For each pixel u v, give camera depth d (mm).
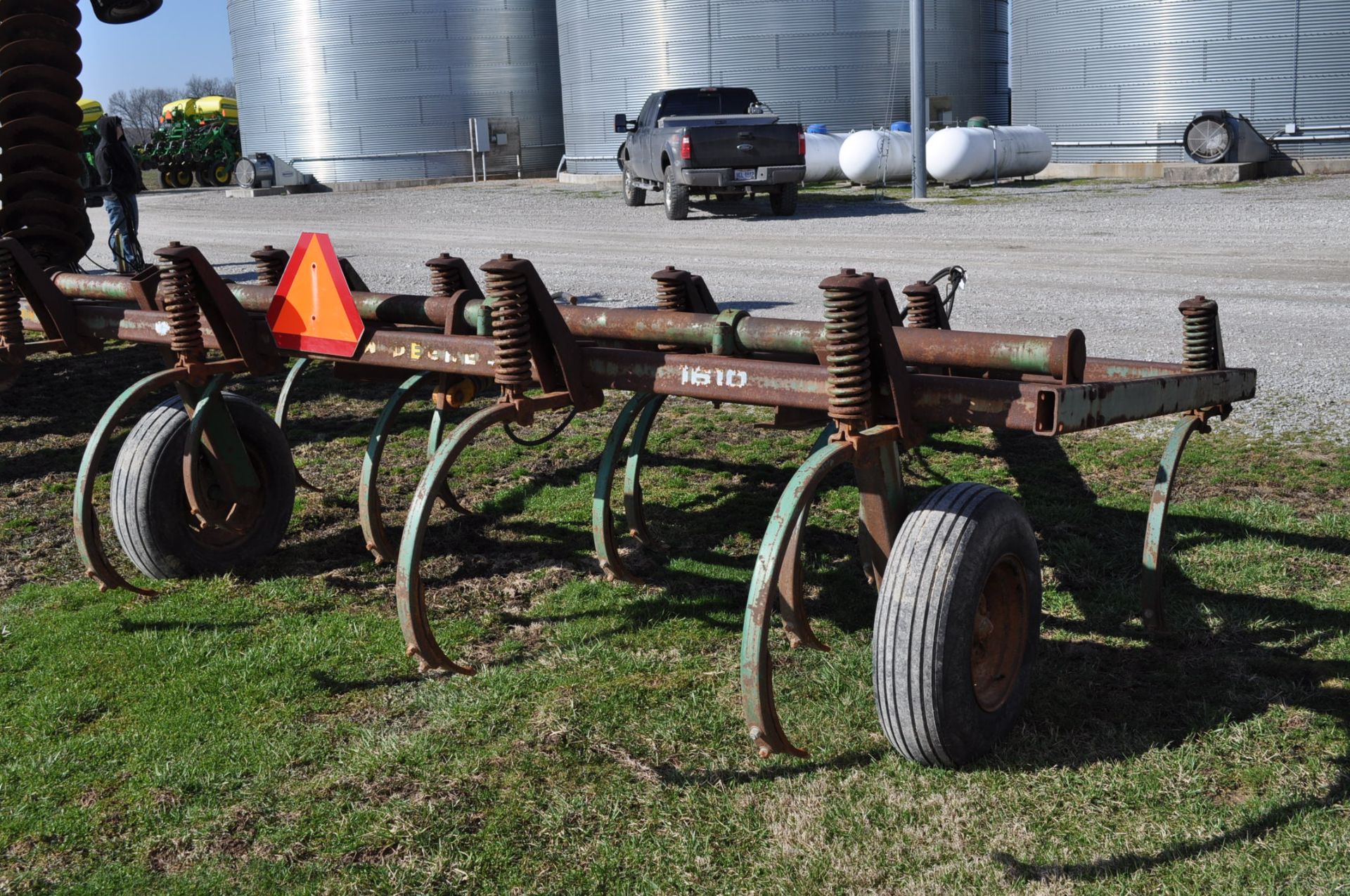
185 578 4945
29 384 8766
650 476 6191
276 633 4379
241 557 5074
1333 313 9984
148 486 4738
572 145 32125
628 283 12844
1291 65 23953
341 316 4137
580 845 3020
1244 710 3570
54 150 5336
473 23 34062
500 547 5281
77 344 5039
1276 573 4562
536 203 25000
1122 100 25922
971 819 3066
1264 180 23391
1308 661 3867
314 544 5391
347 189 34688
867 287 3098
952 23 28422
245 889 2879
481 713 3707
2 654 4211
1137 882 2793
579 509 5742
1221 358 4113
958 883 2818
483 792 3264
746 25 27859
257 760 3459
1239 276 12117
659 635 4277
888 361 3209
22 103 5293
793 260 14430
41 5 5273
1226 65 24516
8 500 6094
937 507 3270
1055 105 27297
